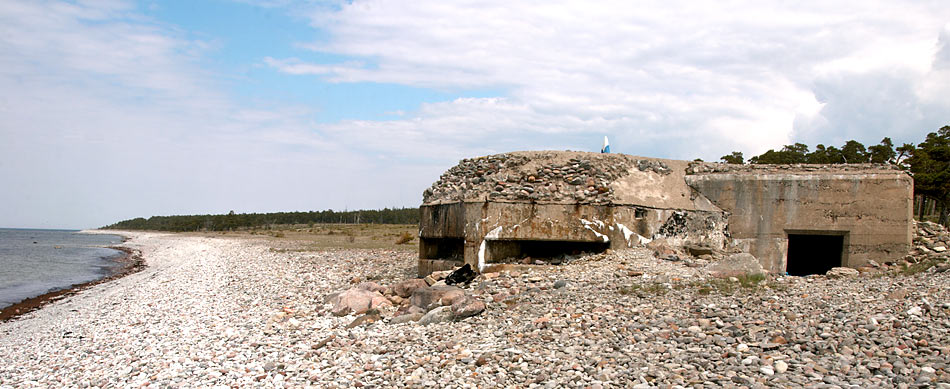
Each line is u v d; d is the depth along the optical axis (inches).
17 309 856.3
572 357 317.4
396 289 526.3
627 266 530.0
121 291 911.7
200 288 796.6
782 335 322.0
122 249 2746.1
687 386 261.0
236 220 5044.3
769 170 633.6
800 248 709.3
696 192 631.8
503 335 370.6
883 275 505.7
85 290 1028.5
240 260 1205.1
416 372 317.7
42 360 483.2
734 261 509.4
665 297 422.3
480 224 573.0
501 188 618.2
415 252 1140.5
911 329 313.3
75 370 432.5
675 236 605.3
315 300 579.8
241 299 648.4
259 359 387.9
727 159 1466.5
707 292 428.1
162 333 515.2
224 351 421.4
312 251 1304.1
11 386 413.4
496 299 456.1
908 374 255.8
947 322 314.0
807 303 384.8
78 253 2395.4
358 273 790.5
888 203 578.9
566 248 604.7
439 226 644.7
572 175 632.4
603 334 351.9
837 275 519.8
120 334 539.8
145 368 404.5
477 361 322.3
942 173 1295.5
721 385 258.8
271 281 773.9
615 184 622.5
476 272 564.1
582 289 462.6
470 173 684.7
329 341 409.4
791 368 275.3
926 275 458.6
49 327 653.3
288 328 468.1
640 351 315.9
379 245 1471.5
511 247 593.6
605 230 585.0
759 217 609.3
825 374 265.0
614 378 279.6
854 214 586.9
